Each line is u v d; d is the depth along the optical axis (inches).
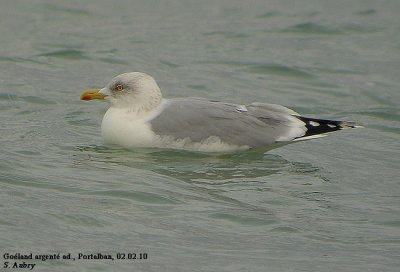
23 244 413.1
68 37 905.5
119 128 585.6
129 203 473.7
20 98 703.1
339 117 703.7
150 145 583.2
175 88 759.7
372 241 444.5
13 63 804.0
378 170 570.6
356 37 942.4
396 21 1005.8
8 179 498.9
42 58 826.8
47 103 697.0
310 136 583.8
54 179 504.1
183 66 826.8
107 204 470.0
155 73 802.8
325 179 543.8
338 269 407.8
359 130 669.3
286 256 420.8
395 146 633.6
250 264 409.1
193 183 516.7
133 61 833.5
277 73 819.4
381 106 737.6
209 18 1009.5
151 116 588.1
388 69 836.6
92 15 1002.1
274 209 482.3
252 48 891.4
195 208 474.3
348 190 525.3
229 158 575.2
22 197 471.2
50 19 973.2
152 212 464.8
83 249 413.7
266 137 580.7
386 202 505.4
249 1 1094.4
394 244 440.8
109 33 930.7
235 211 473.7
